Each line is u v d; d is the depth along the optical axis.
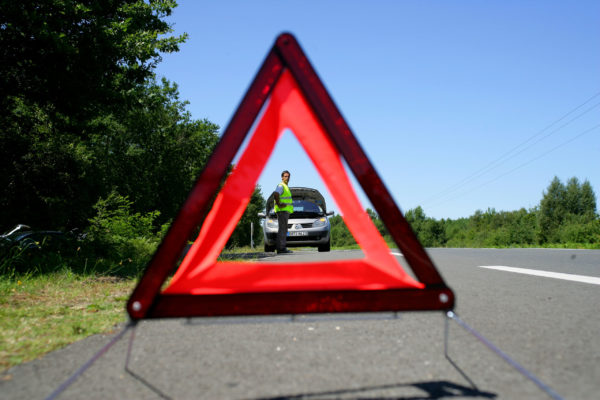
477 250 15.62
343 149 1.77
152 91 13.02
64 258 8.41
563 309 3.60
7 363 2.31
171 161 36.56
